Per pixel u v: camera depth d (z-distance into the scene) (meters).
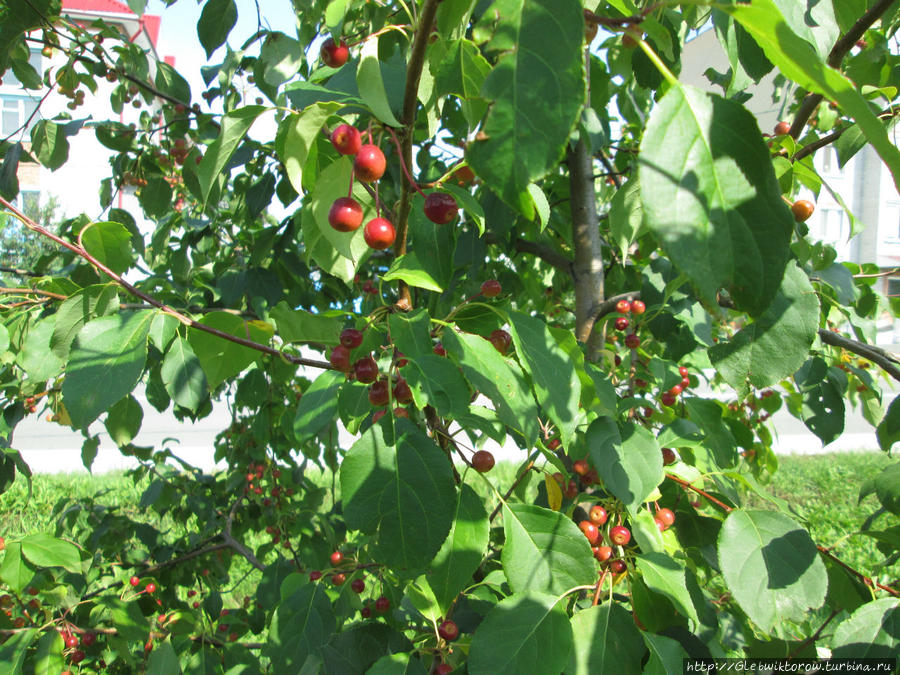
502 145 0.63
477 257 2.50
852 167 17.19
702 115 0.67
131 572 3.18
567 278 3.80
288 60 2.27
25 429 11.92
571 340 1.39
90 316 1.40
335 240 1.22
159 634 2.44
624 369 2.41
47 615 2.28
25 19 2.64
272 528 3.52
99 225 1.38
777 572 1.29
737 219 0.65
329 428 3.19
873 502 6.75
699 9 1.59
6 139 3.01
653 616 1.38
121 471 8.27
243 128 1.17
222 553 3.52
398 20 1.84
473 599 1.69
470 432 2.07
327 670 1.46
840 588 1.70
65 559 2.03
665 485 1.80
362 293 2.98
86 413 1.13
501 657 1.16
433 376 1.10
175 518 3.81
